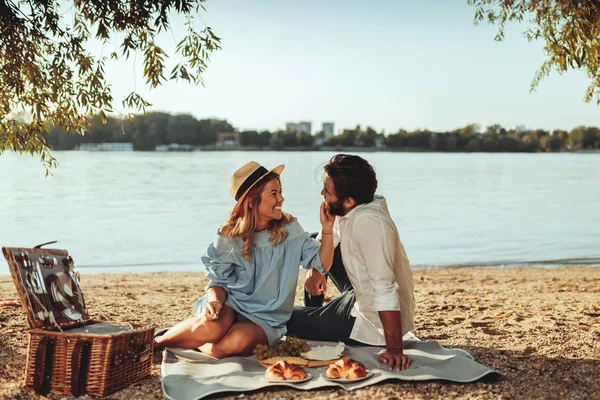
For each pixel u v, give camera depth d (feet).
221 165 298.35
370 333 14.25
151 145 602.85
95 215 86.17
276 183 14.23
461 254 53.26
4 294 28.07
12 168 249.55
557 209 98.17
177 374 12.79
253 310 14.39
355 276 13.64
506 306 22.29
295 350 13.70
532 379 12.96
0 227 71.15
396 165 314.55
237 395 12.03
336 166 13.34
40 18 20.16
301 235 14.74
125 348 12.50
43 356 12.17
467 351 15.26
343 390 12.20
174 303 23.58
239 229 14.10
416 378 12.52
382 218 12.96
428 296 25.90
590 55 23.88
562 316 19.74
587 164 349.00
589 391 12.24
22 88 20.04
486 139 605.73
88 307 21.81
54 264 13.51
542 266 45.83
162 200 113.29
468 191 140.87
